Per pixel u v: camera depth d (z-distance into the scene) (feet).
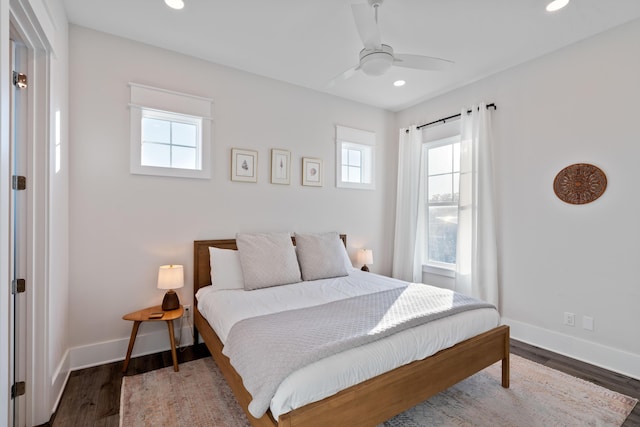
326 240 10.54
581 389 6.96
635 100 7.54
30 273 5.65
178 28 7.98
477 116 10.68
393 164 14.16
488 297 10.23
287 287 8.77
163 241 8.93
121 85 8.35
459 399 6.57
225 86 9.94
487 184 10.28
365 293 8.07
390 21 7.52
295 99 11.40
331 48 8.91
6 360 3.55
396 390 5.12
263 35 8.27
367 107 13.37
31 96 5.65
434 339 5.81
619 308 7.80
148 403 6.32
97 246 8.04
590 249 8.29
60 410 6.12
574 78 8.59
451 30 7.93
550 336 9.05
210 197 9.68
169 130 9.29
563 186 8.80
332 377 4.49
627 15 7.36
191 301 9.34
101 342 8.07
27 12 4.74
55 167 6.31
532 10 7.14
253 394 4.41
